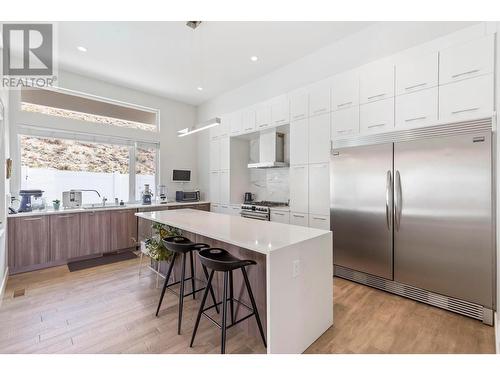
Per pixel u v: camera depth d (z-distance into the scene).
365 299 2.57
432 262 2.41
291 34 3.22
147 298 2.61
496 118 2.10
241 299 2.10
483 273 2.13
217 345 1.85
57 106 4.18
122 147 4.94
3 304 2.47
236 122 4.83
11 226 3.28
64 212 3.72
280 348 1.61
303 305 1.79
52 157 4.14
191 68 4.11
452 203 2.29
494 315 2.07
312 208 3.51
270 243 1.69
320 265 1.96
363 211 2.91
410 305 2.44
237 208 4.78
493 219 2.09
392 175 2.67
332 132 3.28
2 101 2.88
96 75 4.32
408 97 2.63
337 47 3.39
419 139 2.50
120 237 4.29
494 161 2.11
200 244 2.18
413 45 2.72
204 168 5.83
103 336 1.96
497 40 2.12
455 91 2.35
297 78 3.88
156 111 5.43
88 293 2.73
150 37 3.22
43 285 2.95
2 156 2.94
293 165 3.77
